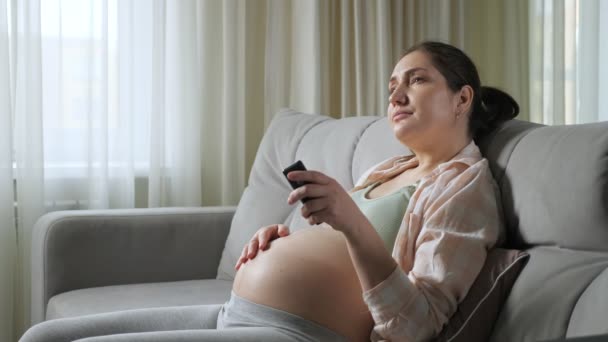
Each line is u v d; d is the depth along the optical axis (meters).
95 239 1.94
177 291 1.79
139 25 2.60
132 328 1.23
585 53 3.29
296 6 2.79
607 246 0.97
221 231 2.12
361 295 1.10
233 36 2.69
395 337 1.02
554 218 1.05
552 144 1.12
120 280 1.97
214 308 1.32
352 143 1.77
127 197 2.57
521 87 3.19
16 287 2.45
